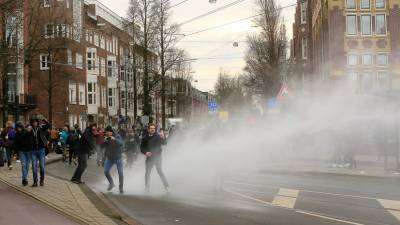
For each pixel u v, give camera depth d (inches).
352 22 1854.1
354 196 614.5
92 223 415.2
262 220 459.8
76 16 2386.8
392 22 1836.9
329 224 440.5
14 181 736.3
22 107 1998.0
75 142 1186.6
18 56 1320.1
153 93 2539.4
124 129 1087.6
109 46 3129.9
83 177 872.3
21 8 1168.2
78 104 2583.7
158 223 448.1
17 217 443.2
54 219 433.1
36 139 670.5
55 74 2096.5
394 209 517.0
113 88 3144.7
